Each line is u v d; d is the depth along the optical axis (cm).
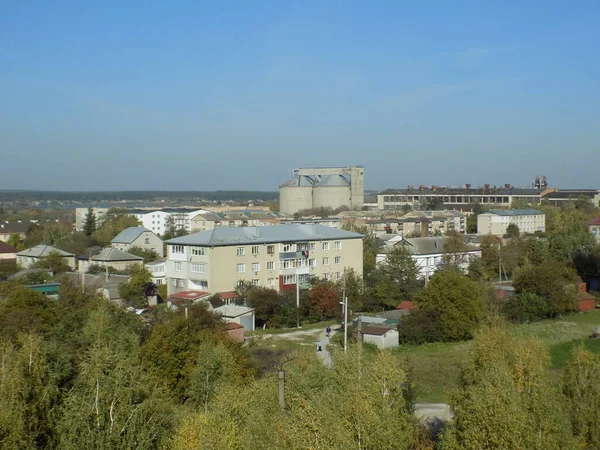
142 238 11712
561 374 3058
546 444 2305
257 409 2720
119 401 2631
